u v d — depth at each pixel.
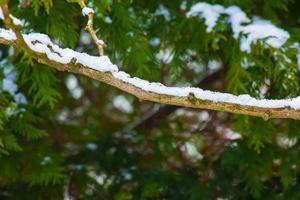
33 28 4.62
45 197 5.66
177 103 3.25
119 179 5.86
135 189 5.74
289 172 5.19
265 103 3.22
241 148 5.24
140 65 4.64
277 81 4.62
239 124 4.80
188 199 5.55
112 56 4.77
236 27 4.71
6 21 2.93
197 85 6.73
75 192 5.89
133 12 4.92
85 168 5.96
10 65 4.95
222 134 6.10
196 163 5.82
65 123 6.76
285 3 4.95
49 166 5.23
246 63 4.65
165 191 5.63
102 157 6.06
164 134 6.25
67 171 5.95
